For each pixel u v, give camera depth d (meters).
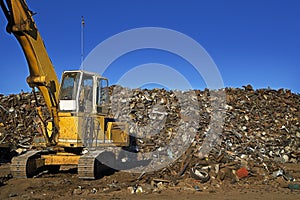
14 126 20.59
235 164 12.19
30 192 9.49
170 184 10.48
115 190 9.77
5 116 21.33
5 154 17.50
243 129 20.16
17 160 11.20
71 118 11.16
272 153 17.64
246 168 11.95
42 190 9.74
